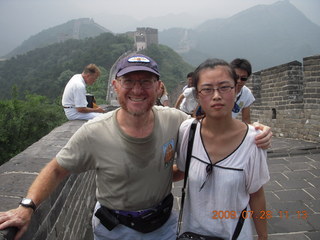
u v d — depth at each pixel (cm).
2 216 143
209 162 167
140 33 7294
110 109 847
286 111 745
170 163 186
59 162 170
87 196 354
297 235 293
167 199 194
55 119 769
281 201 359
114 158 172
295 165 469
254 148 163
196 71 164
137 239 188
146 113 169
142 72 161
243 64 287
